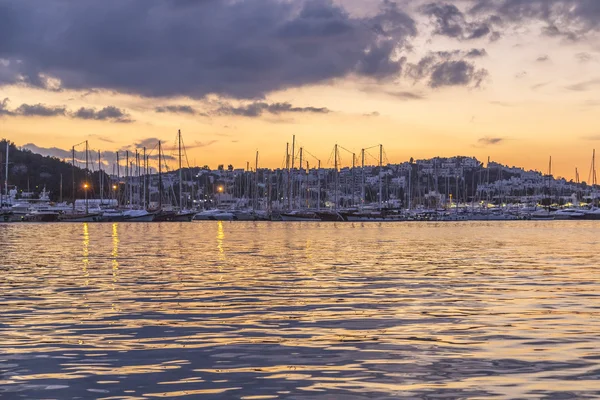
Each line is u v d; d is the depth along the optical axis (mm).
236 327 26859
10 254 70312
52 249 79375
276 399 17078
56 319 28750
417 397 17141
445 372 19547
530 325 27078
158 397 17266
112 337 24828
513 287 40219
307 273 48906
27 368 20172
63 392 17688
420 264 57156
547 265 56344
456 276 46750
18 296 36156
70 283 42281
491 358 21234
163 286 40625
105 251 75375
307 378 19000
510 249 80062
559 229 166375
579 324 27250
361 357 21500
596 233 138500
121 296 36094
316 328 26656
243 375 19344
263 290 38688
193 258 64062
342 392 17609
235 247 83375
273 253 71562
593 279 44844
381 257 65750
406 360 21062
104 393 17609
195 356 21719
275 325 27297
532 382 18375
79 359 21312
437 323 27703
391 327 26812
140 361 21047
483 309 31484
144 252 73438
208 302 33844
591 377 18828
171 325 27281
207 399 17094
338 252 73438
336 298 35312
